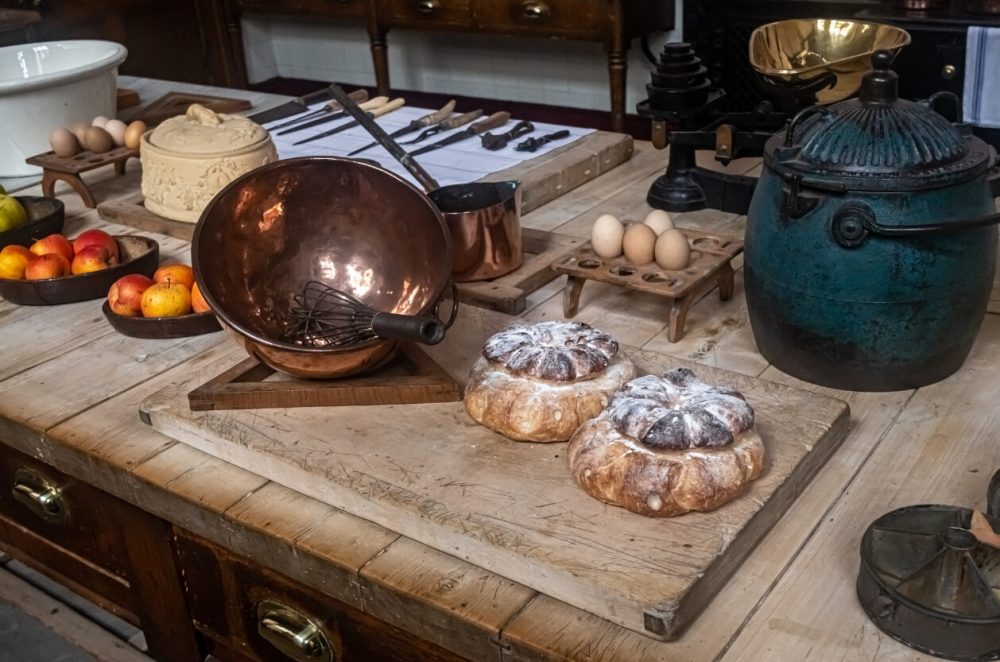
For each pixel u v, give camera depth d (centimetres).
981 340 136
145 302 149
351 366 121
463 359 132
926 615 85
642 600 89
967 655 85
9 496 154
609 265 145
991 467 111
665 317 148
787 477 104
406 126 237
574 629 92
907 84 309
